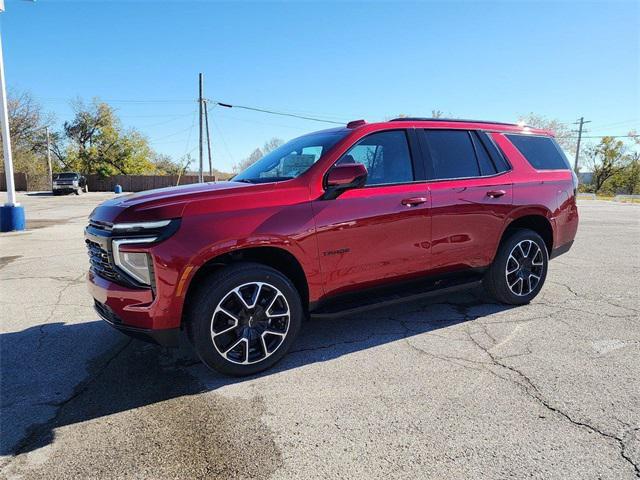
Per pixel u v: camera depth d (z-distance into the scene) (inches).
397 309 177.3
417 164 147.3
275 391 112.3
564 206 184.7
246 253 123.3
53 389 114.9
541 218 179.8
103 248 113.5
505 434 92.0
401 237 140.2
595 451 85.9
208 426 97.0
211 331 113.0
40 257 293.9
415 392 110.1
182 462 84.7
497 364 125.2
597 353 132.1
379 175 140.0
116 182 1796.3
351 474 80.3
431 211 145.5
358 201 131.6
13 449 89.3
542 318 163.6
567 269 251.3
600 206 965.8
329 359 130.8
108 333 154.8
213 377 120.9
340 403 105.7
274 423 97.8
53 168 1953.7
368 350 136.6
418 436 91.7
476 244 159.0
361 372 121.8
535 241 175.9
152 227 106.8
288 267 129.3
